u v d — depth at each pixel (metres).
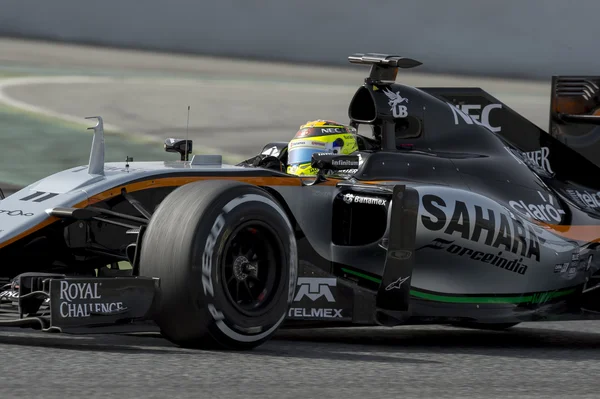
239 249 14.83
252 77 73.38
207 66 75.62
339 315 17.12
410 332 21.22
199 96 64.88
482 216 18.83
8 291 15.30
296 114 62.44
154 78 69.19
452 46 77.00
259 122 59.47
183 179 17.19
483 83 73.94
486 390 12.29
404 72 73.88
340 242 18.30
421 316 18.36
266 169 17.91
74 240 17.25
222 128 57.06
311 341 17.88
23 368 12.14
